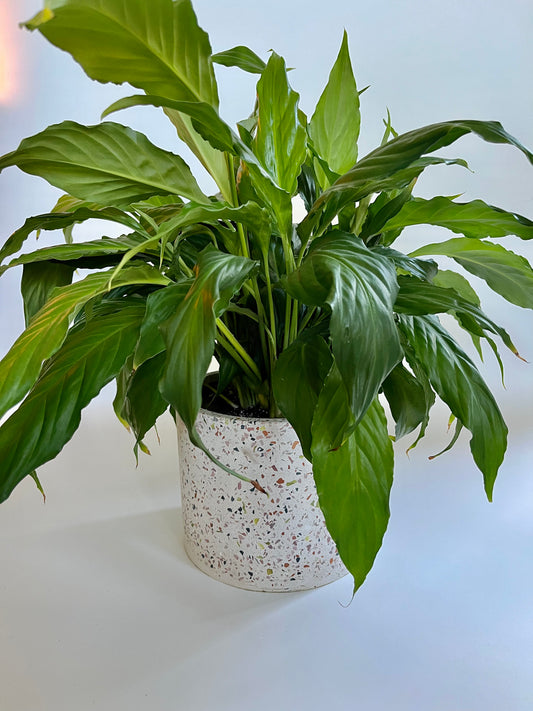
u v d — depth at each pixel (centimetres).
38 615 103
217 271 73
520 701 88
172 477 143
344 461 83
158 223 103
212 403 112
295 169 89
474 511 130
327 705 87
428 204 94
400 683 91
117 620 102
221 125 74
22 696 88
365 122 201
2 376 76
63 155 81
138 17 64
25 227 94
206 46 69
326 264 69
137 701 88
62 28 63
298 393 86
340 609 104
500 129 74
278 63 83
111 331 86
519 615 104
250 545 103
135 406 94
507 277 111
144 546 119
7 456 77
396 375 91
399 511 130
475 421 89
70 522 126
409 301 86
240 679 91
